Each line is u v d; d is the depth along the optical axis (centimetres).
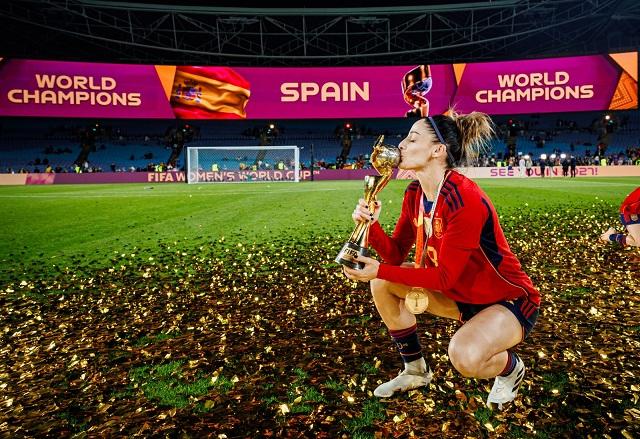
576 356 293
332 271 565
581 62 2962
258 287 498
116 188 2292
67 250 752
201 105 3016
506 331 211
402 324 255
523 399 244
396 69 3075
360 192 1836
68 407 249
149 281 543
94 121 3897
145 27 3450
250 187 2266
